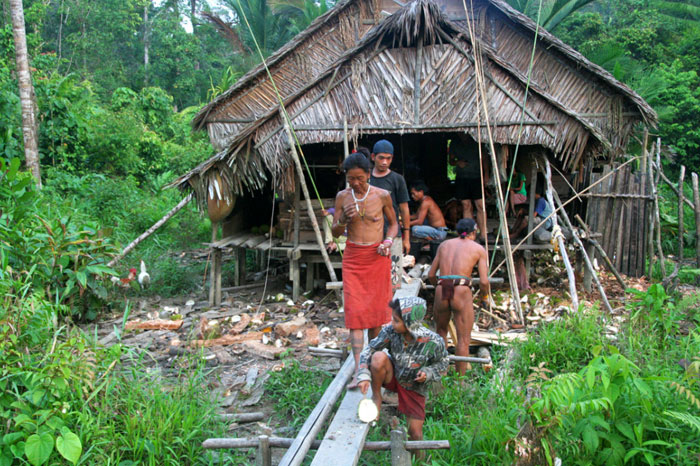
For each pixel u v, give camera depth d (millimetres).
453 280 4863
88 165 14414
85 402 3678
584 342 5227
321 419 3412
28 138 10109
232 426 4281
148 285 8156
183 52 30953
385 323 3994
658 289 5445
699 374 3934
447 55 7188
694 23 19672
